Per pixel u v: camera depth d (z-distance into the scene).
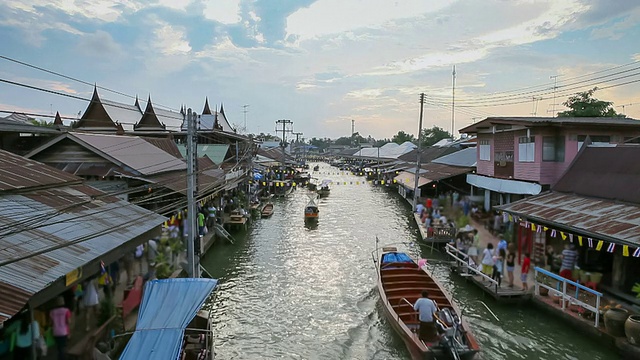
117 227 11.02
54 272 8.38
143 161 21.00
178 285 11.45
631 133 21.36
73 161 19.48
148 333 9.42
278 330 15.04
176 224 21.22
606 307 12.66
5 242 8.78
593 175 18.20
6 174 12.02
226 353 13.49
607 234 13.03
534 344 13.40
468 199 33.59
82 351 10.27
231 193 36.91
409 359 13.10
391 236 29.19
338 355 13.41
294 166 81.75
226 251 24.91
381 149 92.19
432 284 16.11
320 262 22.84
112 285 13.96
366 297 17.91
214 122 51.56
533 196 19.78
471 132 30.81
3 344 8.62
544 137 21.59
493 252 17.64
